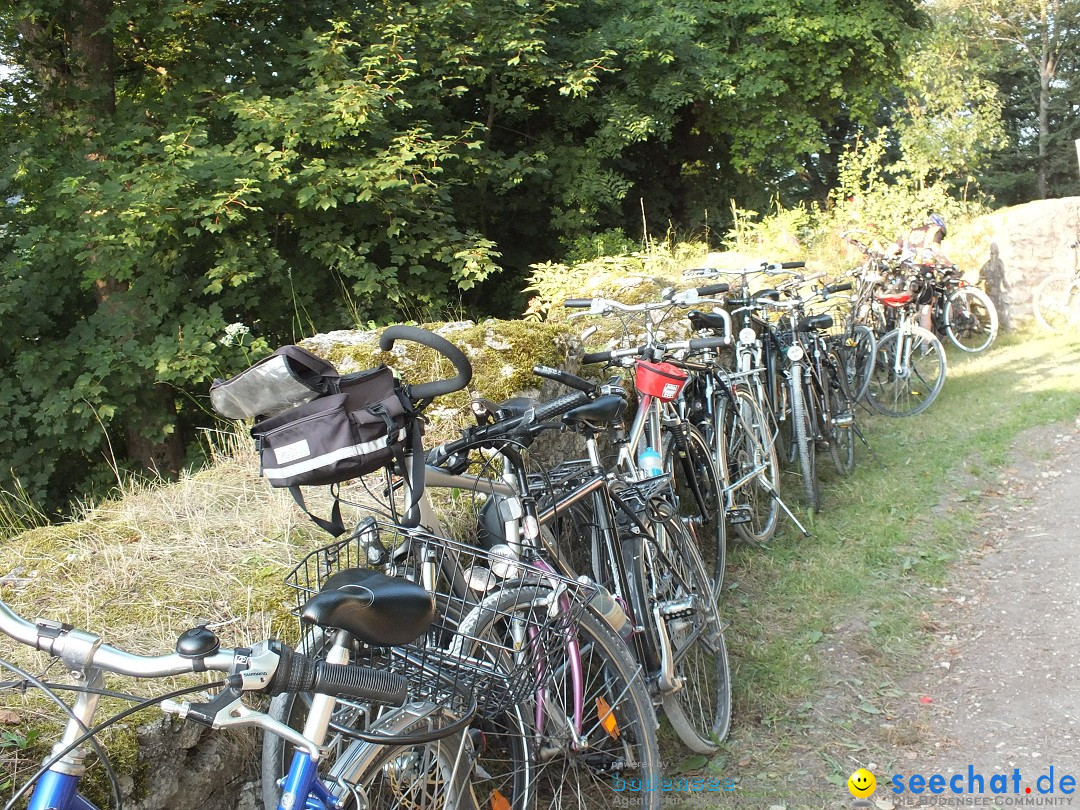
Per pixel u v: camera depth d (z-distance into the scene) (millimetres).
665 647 2924
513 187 12977
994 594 4324
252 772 2172
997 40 28766
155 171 8086
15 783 1762
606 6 13414
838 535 5086
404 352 3979
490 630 2209
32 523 5270
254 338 9055
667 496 3270
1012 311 11117
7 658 2250
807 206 19984
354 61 10148
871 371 7531
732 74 13820
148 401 8805
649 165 16406
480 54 10922
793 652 3826
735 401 4871
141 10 9266
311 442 1905
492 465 3223
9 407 8219
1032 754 3066
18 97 9680
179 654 1340
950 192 20250
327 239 9141
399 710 1827
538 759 2369
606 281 6652
